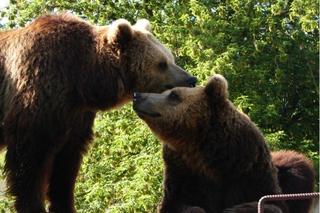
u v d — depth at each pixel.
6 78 10.51
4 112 10.45
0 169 18.28
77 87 10.42
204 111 10.12
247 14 29.86
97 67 10.56
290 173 11.05
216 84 10.10
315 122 31.52
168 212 10.28
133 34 10.74
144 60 10.68
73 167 11.25
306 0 28.17
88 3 30.27
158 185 23.48
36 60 10.27
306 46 30.64
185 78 10.77
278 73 28.50
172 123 10.09
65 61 10.39
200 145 10.19
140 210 23.11
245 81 28.33
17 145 10.24
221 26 28.64
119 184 24.14
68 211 11.30
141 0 30.69
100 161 26.41
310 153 27.45
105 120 26.34
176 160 10.27
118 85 10.65
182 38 27.73
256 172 10.15
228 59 26.73
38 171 10.33
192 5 28.22
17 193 10.38
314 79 30.67
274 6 28.86
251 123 10.41
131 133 25.73
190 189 10.30
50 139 10.28
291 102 31.66
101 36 10.78
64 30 10.62
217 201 10.27
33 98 10.12
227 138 10.16
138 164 24.16
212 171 10.23
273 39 29.44
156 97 10.13
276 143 25.33
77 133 10.99
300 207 11.02
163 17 29.92
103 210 24.53
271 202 9.89
